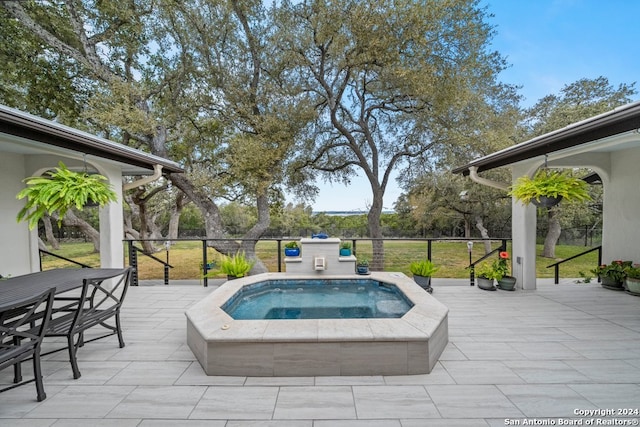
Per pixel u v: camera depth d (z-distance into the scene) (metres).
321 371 2.32
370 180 9.47
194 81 8.65
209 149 9.51
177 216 13.66
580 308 3.97
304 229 14.57
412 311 2.90
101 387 2.18
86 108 8.13
